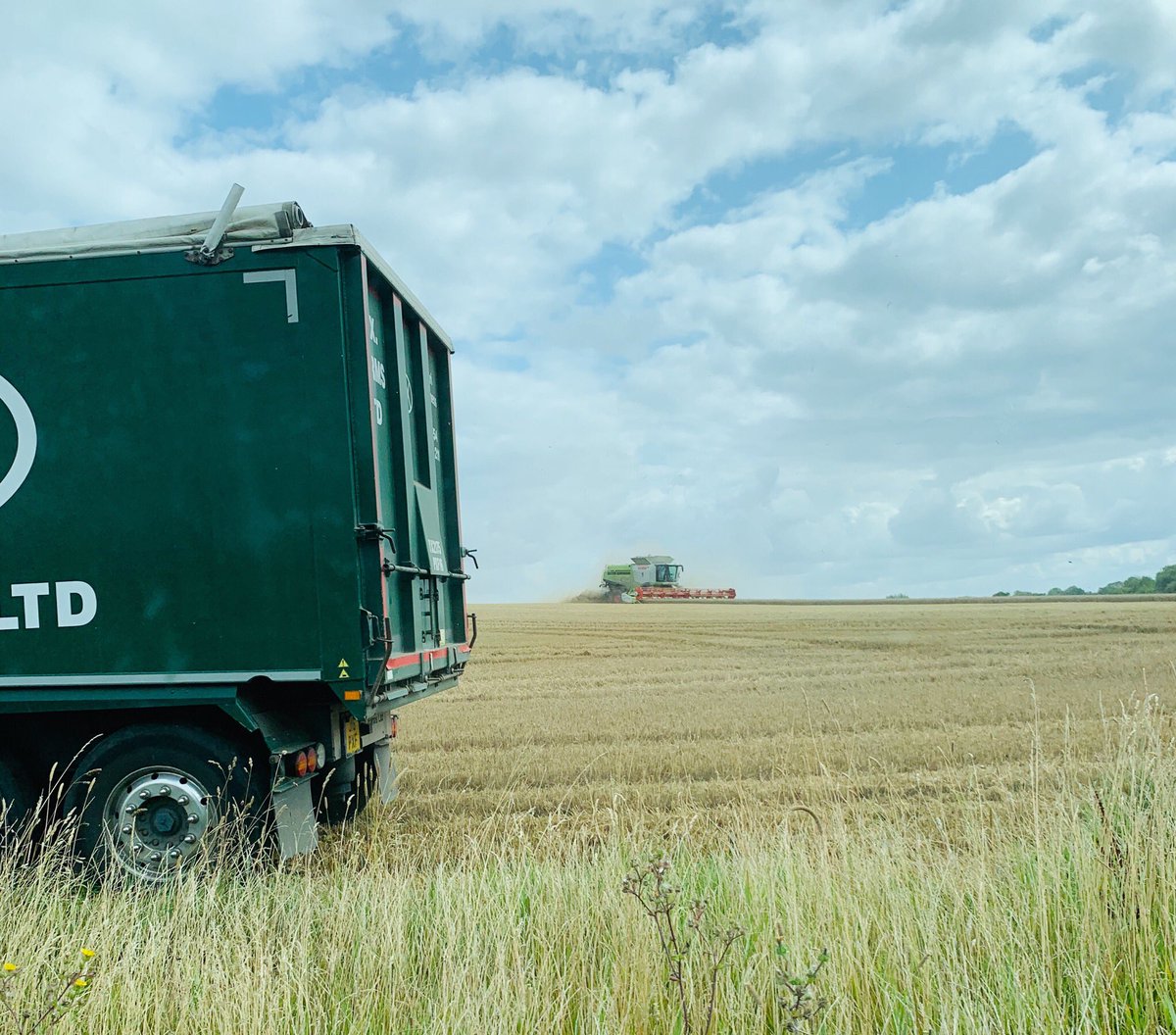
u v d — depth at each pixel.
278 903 5.25
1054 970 4.02
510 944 4.33
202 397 6.72
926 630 41.31
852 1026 3.66
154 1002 4.02
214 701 6.59
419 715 17.27
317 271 6.71
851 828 7.50
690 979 3.79
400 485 7.41
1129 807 4.86
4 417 6.81
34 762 7.07
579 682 23.66
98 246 6.79
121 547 6.73
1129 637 35.62
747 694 20.39
